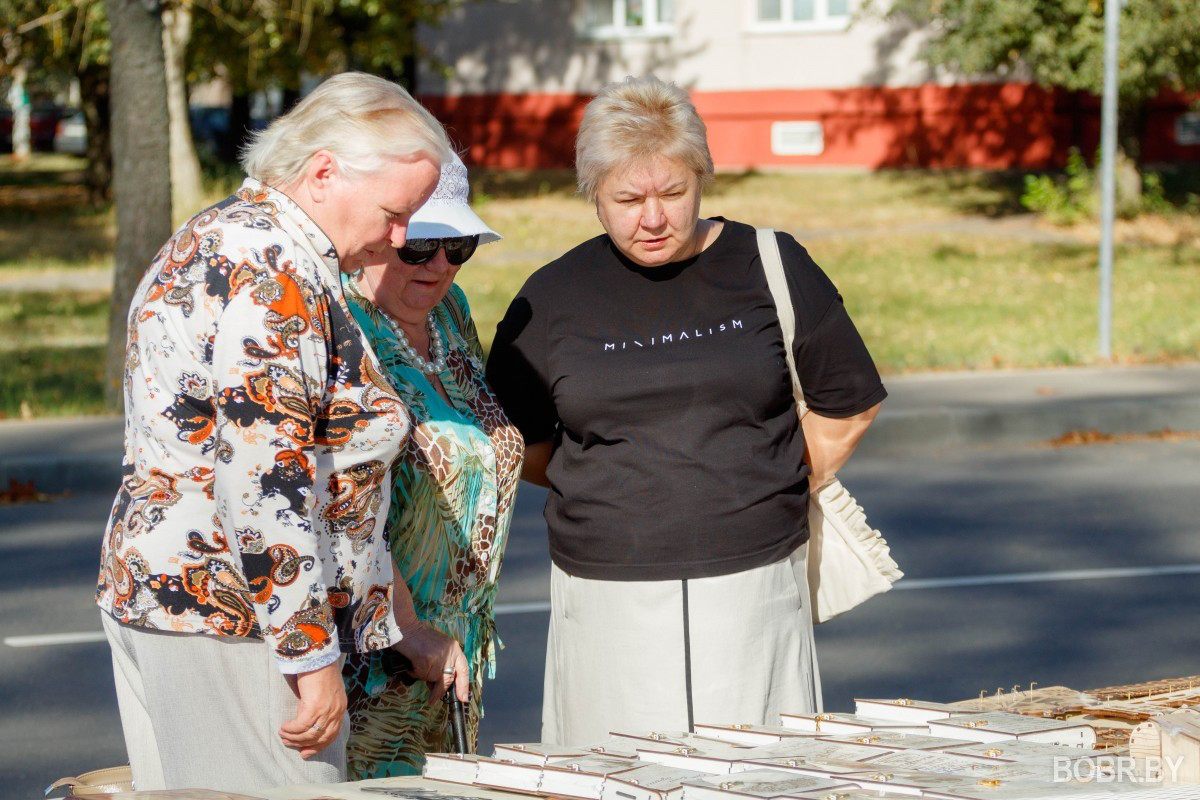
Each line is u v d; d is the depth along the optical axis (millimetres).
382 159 2664
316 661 2598
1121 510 9289
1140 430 11781
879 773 2291
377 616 2832
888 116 29250
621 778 2305
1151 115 27641
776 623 3389
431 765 2543
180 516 2652
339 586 2727
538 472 3699
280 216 2676
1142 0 19484
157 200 12125
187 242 2639
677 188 3287
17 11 23781
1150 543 8469
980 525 8953
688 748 2535
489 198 27422
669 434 3357
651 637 3348
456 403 3363
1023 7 20062
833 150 29766
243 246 2592
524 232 23344
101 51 24750
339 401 2682
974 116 28562
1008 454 11141
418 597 3240
